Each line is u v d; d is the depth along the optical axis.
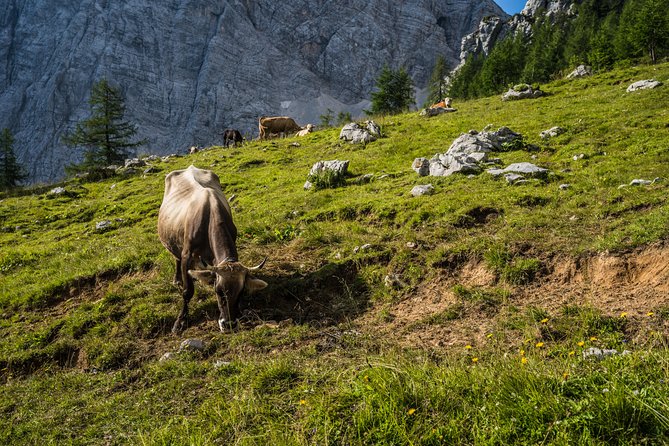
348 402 4.36
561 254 7.07
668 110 14.38
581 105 17.95
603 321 5.47
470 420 3.83
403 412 4.01
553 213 8.51
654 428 3.37
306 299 7.66
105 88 33.41
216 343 6.57
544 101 20.53
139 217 15.04
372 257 8.30
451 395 4.14
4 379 6.90
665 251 6.27
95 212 16.72
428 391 4.20
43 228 15.91
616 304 5.89
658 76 19.66
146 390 5.65
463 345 5.68
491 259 7.33
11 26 186.88
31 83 172.88
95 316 7.85
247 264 8.83
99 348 7.02
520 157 12.44
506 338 5.64
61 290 9.36
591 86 22.09
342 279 8.02
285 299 7.77
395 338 6.14
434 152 15.16
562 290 6.55
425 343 5.89
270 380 5.19
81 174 28.25
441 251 7.89
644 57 49.56
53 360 7.15
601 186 9.38
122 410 5.28
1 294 9.56
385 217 10.12
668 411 3.36
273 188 14.98
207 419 4.65
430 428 3.79
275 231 10.29
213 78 179.88
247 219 11.74
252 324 7.02
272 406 4.68
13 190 26.88
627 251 6.59
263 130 31.52
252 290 6.67
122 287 8.84
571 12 111.19
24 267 11.64
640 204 7.98
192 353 6.38
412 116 23.45
